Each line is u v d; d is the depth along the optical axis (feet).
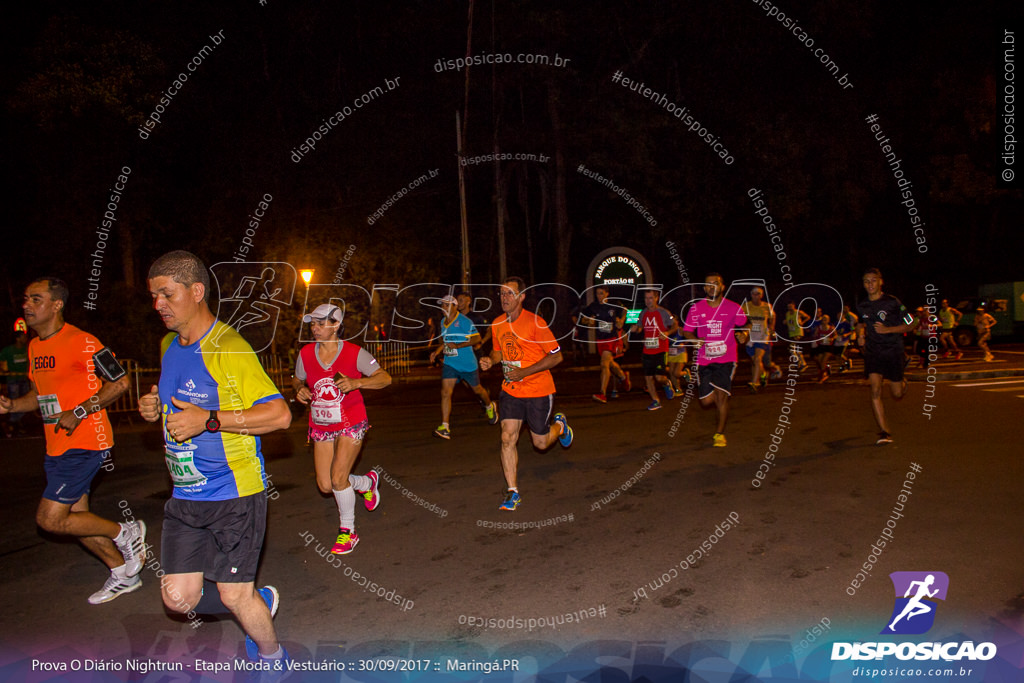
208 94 73.00
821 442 26.14
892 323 24.53
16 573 15.67
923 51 83.61
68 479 13.50
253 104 76.43
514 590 13.88
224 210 74.23
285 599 13.85
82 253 69.82
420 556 15.97
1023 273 104.53
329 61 78.13
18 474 26.20
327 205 79.51
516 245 86.28
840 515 17.49
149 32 65.51
